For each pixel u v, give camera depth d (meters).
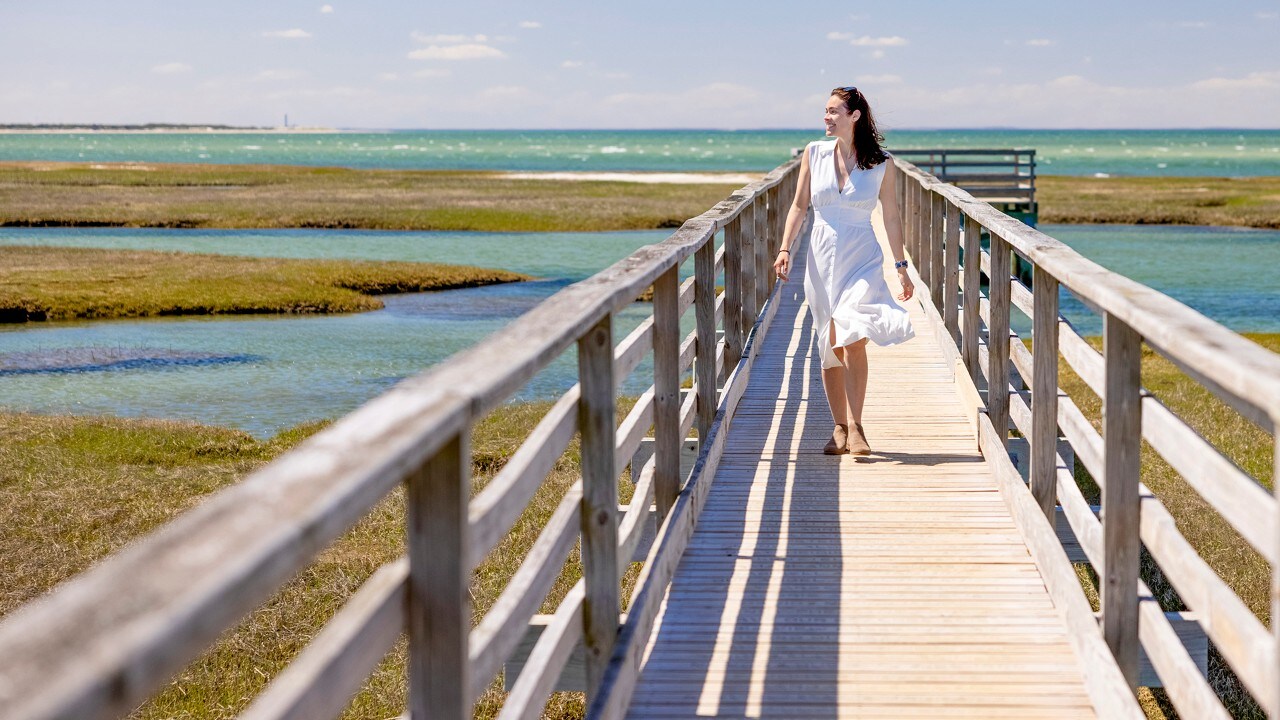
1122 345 3.19
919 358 8.78
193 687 5.72
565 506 3.28
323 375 15.39
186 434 11.10
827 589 4.32
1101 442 3.57
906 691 3.51
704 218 5.86
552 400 13.39
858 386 5.97
